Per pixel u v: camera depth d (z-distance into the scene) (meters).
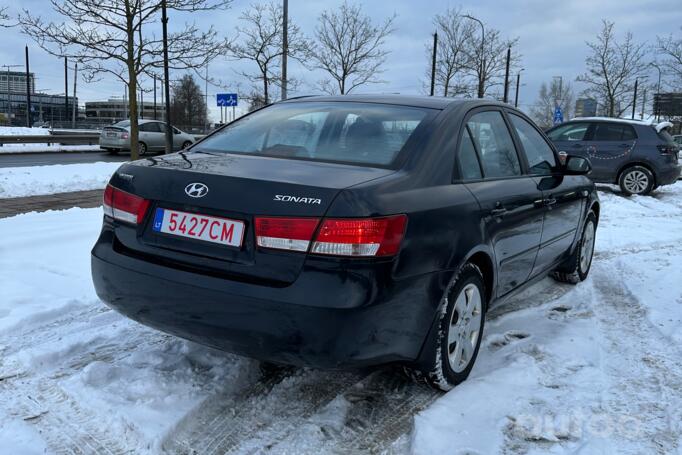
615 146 13.52
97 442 2.64
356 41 22.42
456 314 3.22
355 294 2.51
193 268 2.74
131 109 13.53
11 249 5.83
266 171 2.84
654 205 11.84
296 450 2.66
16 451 2.53
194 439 2.71
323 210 2.52
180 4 13.69
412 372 3.13
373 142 3.21
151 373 3.24
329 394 3.17
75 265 5.43
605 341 4.09
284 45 17.84
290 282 2.53
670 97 36.53
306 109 3.75
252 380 3.27
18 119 93.12
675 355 3.84
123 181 3.04
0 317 4.05
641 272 5.94
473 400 3.11
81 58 13.64
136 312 2.94
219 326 2.65
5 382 3.15
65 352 3.52
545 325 4.39
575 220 5.08
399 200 2.72
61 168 13.70
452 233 3.00
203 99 68.06
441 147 3.20
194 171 2.87
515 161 4.07
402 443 2.76
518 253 3.88
